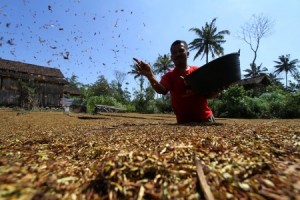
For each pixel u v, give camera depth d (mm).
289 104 17797
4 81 24219
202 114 4156
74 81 50844
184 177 1278
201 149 1730
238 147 1761
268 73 61219
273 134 2365
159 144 2043
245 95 20969
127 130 3488
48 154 1848
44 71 28688
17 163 1443
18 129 4762
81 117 9531
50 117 9273
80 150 2002
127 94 48531
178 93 4062
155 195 1121
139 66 3662
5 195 994
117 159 1463
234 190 1146
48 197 1041
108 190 1166
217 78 3539
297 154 1649
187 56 4062
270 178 1260
